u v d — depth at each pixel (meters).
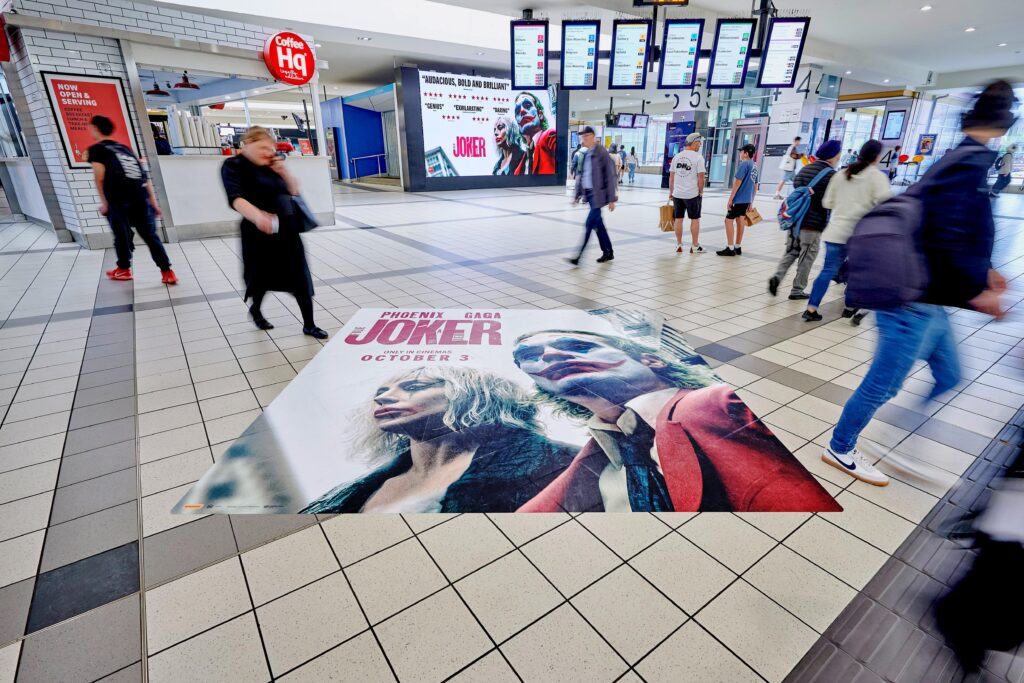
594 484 2.00
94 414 2.50
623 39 7.62
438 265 5.55
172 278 4.79
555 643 1.37
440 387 2.77
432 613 1.45
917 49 12.02
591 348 3.28
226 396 2.67
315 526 1.78
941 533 1.74
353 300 4.31
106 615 1.44
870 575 1.58
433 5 11.41
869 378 1.92
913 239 1.74
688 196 5.91
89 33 5.96
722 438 2.30
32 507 1.86
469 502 1.90
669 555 1.66
